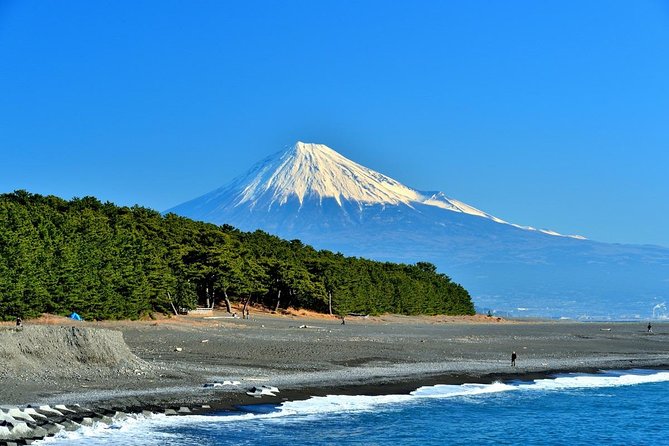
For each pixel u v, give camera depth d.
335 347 88.62
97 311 103.44
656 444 52.91
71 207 140.38
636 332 162.12
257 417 52.03
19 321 84.38
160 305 121.19
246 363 71.56
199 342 85.25
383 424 53.47
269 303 170.50
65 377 57.25
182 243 148.00
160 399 53.81
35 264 94.31
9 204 101.06
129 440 44.72
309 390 61.53
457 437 52.12
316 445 47.03
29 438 42.53
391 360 80.44
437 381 70.12
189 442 45.22
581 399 67.06
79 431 45.22
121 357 63.22
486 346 103.81
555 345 111.94
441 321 193.25
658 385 75.56
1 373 55.38
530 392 68.75
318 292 172.75
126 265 110.06
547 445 51.72
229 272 146.12
